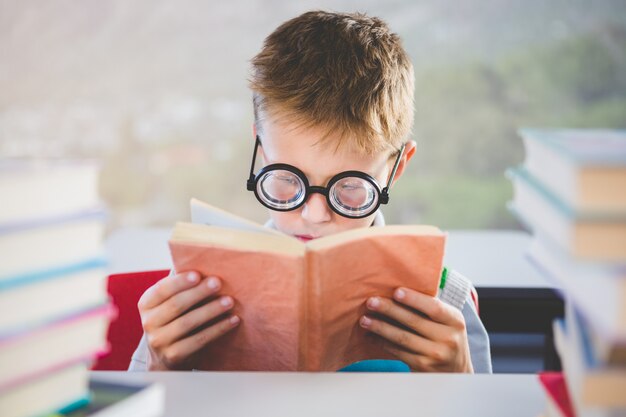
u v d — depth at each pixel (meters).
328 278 0.70
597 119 3.08
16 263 0.45
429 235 0.73
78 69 3.06
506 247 1.61
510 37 3.06
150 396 0.52
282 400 0.60
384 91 1.07
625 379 0.45
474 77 3.09
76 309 0.48
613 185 0.42
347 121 1.01
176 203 3.15
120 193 3.12
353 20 1.15
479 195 3.14
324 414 0.57
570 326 0.50
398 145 1.12
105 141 3.11
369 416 0.57
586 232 0.43
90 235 0.49
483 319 1.31
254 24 3.06
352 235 0.72
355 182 0.99
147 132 3.11
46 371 0.46
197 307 0.78
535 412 0.58
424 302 0.77
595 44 3.05
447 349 0.80
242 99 3.10
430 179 3.15
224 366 0.81
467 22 3.06
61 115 3.09
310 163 1.02
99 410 0.49
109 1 3.03
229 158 3.13
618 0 3.02
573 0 3.02
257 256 0.69
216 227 0.74
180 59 3.08
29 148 3.10
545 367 1.38
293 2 3.04
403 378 0.64
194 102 3.10
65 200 0.47
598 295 0.43
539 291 1.29
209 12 3.05
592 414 0.47
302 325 0.72
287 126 1.02
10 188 0.44
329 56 1.07
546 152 0.49
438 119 3.11
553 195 0.47
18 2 3.01
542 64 3.08
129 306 1.15
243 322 0.75
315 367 0.75
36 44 3.04
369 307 0.77
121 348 1.14
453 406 0.59
